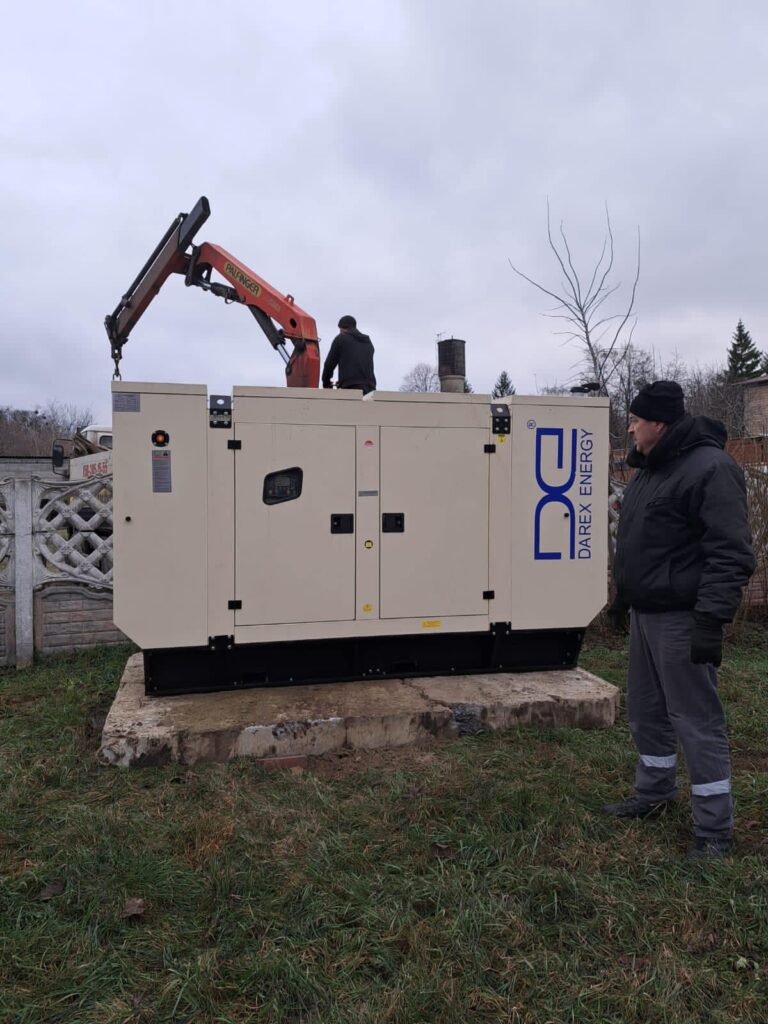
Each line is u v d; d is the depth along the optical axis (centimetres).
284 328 579
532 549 471
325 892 269
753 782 359
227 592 429
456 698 434
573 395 523
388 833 313
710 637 279
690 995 220
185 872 282
